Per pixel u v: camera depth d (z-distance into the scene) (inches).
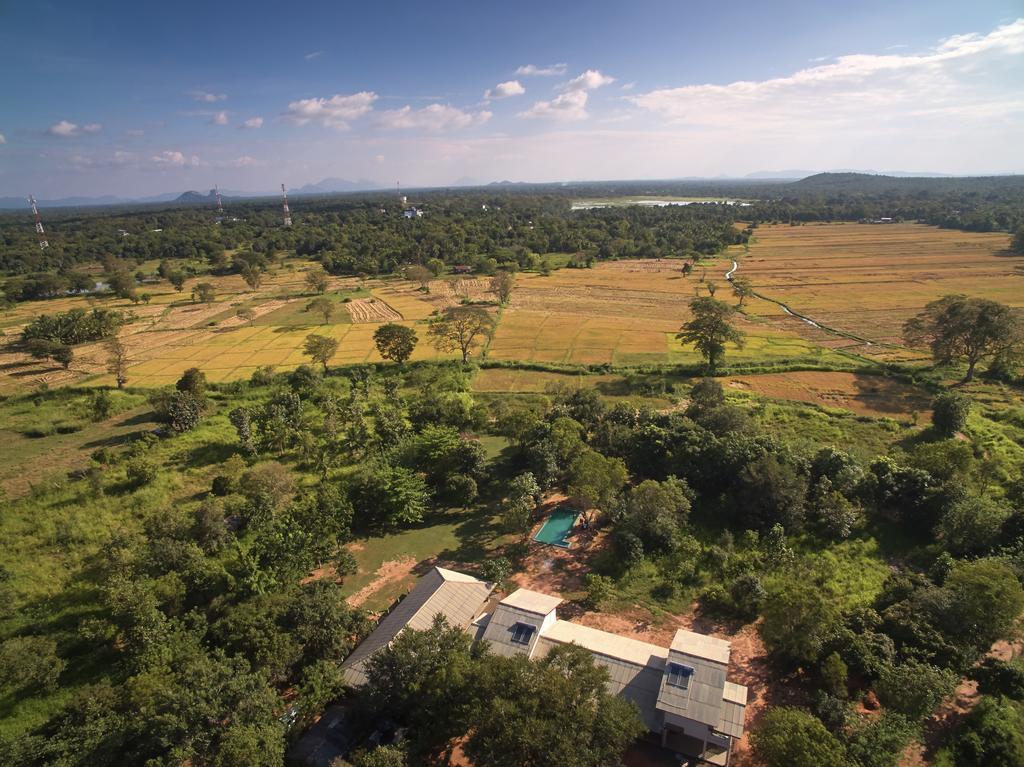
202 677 1333.7
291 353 4788.4
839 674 1428.4
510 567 2030.0
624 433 2748.5
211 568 1859.0
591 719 1176.2
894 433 3021.7
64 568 2079.2
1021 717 1347.2
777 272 7647.6
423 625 1582.2
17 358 4859.7
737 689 1392.7
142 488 2596.0
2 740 1295.5
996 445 2805.1
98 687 1413.6
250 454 2903.5
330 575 2027.6
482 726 1189.1
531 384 3922.2
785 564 1966.0
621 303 6230.3
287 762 1275.8
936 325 3816.4
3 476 2827.3
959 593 1596.9
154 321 6013.8
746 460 2368.4
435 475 2546.8
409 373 4188.0
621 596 1881.2
